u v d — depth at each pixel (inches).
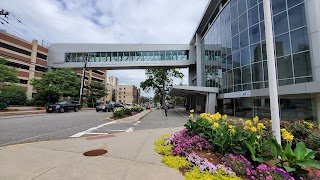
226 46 848.9
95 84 1892.2
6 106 913.5
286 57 541.0
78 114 855.7
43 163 166.6
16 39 1497.3
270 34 181.9
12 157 183.3
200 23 1246.3
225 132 178.4
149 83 2126.0
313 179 127.0
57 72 1338.6
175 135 251.6
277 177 123.2
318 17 469.7
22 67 1534.2
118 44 1560.0
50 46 1688.0
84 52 1584.6
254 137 160.4
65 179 133.5
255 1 656.4
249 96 654.5
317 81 444.8
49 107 929.5
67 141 263.4
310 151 141.6
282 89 531.8
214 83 1003.9
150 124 510.9
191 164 160.2
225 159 154.8
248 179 132.6
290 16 535.5
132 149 218.5
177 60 1514.5
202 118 249.9
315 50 470.3
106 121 569.0
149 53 1550.2
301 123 240.5
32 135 317.1
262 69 618.5
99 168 155.7
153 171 150.3
